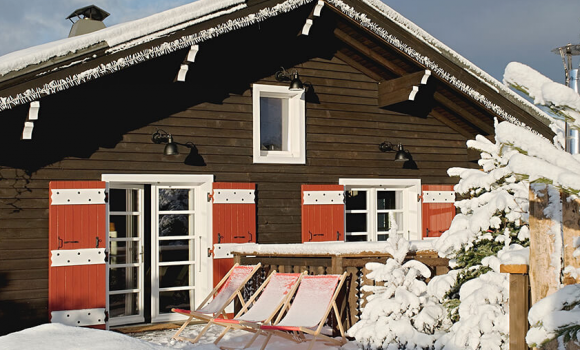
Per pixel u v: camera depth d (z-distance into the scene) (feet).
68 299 23.66
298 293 20.99
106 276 24.41
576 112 9.12
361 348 18.98
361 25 26.84
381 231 31.30
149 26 23.24
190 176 26.45
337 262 21.03
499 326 15.80
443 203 31.71
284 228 28.19
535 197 11.41
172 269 26.61
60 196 23.82
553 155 9.68
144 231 26.27
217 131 27.17
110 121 25.16
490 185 18.58
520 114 29.68
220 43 27.48
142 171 25.57
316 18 27.81
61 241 23.72
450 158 32.37
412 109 31.65
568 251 11.05
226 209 26.84
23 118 23.31
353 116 30.19
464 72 28.58
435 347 17.15
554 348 10.97
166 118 26.20
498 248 18.86
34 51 22.12
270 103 29.25
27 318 23.24
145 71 25.91
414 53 27.58
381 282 20.93
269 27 28.45
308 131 29.14
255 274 24.72
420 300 18.53
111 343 13.66
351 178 29.78
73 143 24.45
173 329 24.98
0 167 23.17
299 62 29.22
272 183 28.17
